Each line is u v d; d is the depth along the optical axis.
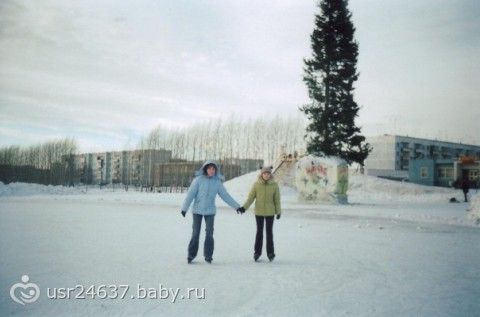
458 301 5.40
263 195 8.20
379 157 101.38
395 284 6.28
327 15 36.41
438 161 64.25
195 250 7.82
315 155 35.28
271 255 8.15
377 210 24.47
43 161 106.56
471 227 15.94
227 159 85.94
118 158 125.38
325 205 29.80
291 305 5.11
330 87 36.12
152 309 4.91
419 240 11.70
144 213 20.34
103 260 7.80
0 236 11.14
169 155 98.69
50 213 19.56
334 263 7.94
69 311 4.79
